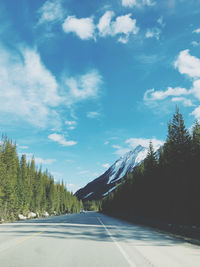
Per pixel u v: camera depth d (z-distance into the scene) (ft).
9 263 21.45
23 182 218.18
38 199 254.68
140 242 39.83
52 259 23.72
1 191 160.76
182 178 91.86
